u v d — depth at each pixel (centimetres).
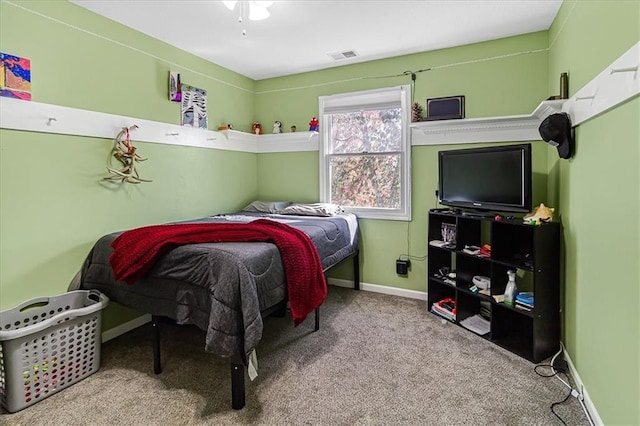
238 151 388
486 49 301
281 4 239
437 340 251
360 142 368
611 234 151
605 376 156
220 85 361
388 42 304
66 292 231
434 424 166
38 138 216
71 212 234
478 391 191
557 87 253
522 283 277
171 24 267
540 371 211
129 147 264
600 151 163
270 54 331
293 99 393
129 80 271
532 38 285
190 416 173
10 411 176
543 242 223
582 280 188
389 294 354
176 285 192
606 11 157
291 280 206
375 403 182
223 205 368
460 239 281
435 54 321
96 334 212
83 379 205
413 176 338
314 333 264
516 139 292
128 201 271
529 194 235
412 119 326
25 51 209
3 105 199
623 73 136
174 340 258
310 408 178
